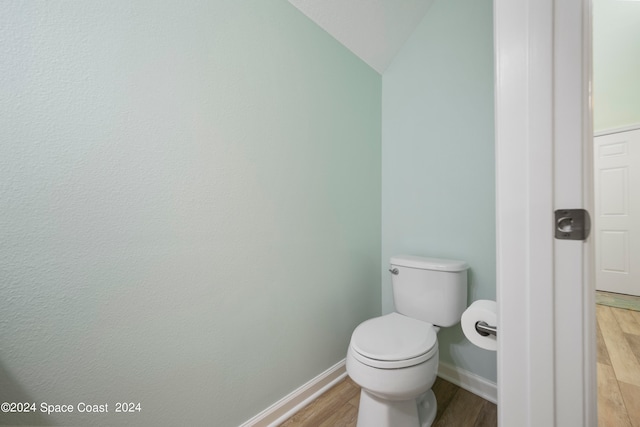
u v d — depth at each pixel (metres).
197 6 0.90
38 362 0.65
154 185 0.81
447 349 1.41
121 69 0.75
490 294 1.25
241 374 1.03
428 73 1.46
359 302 1.54
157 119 0.81
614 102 2.31
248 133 1.04
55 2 0.65
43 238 0.65
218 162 0.95
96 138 0.71
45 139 0.64
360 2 1.28
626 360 1.46
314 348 1.30
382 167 1.69
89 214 0.70
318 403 1.24
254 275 1.06
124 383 0.76
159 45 0.81
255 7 1.05
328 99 1.35
